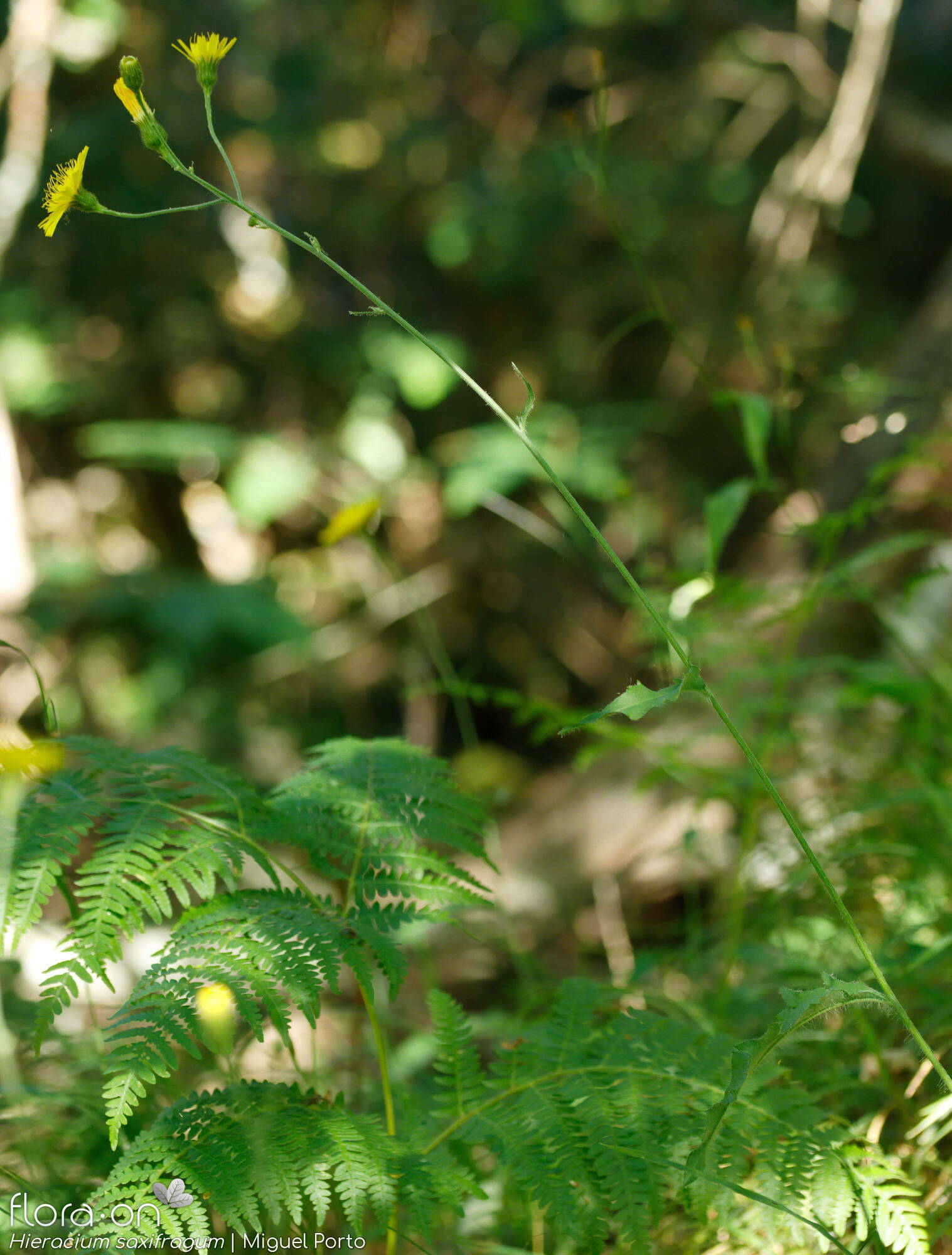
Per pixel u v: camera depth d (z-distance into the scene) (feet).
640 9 19.06
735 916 5.20
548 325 19.16
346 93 18.26
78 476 16.92
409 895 3.52
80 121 14.55
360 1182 2.98
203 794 3.58
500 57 19.24
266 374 17.87
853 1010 4.05
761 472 5.47
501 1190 4.26
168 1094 4.30
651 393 19.08
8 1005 4.58
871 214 19.38
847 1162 3.29
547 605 18.04
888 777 6.68
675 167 19.06
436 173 18.74
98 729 14.97
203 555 17.87
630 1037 3.62
